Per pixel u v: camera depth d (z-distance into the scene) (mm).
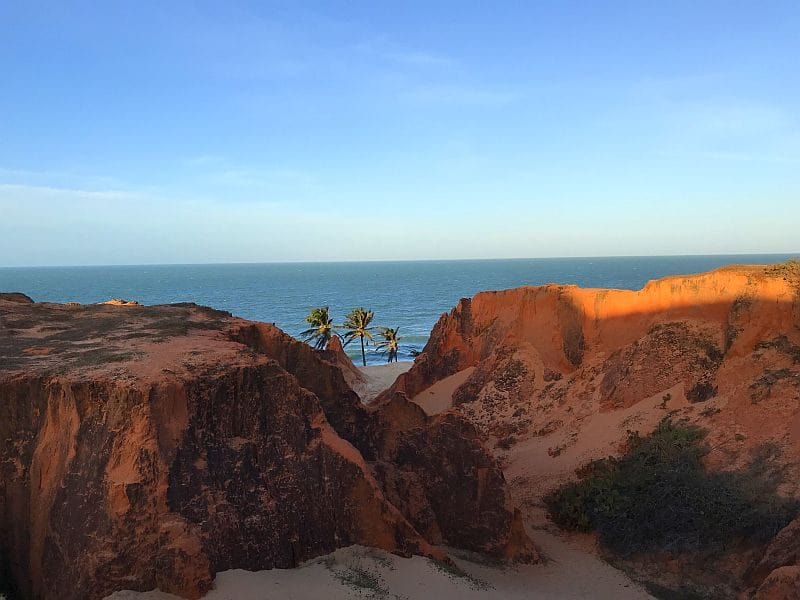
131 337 23109
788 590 17281
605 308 36781
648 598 20453
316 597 16234
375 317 144750
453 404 40344
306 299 196000
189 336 23516
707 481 24328
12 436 18156
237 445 18297
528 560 22891
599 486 26594
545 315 40062
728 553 21484
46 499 17109
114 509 15609
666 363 31891
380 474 23172
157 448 16438
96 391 17469
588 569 22672
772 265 31969
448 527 23078
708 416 28125
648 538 23438
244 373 19078
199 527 16250
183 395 17547
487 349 43188
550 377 37656
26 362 19766
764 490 22781
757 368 28328
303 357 25125
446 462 23594
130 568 15180
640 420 30406
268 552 17328
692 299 33000
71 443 17094
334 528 19188
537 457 31781
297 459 19219
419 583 18125
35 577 16875
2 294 32594
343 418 24281
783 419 25469
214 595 15250
